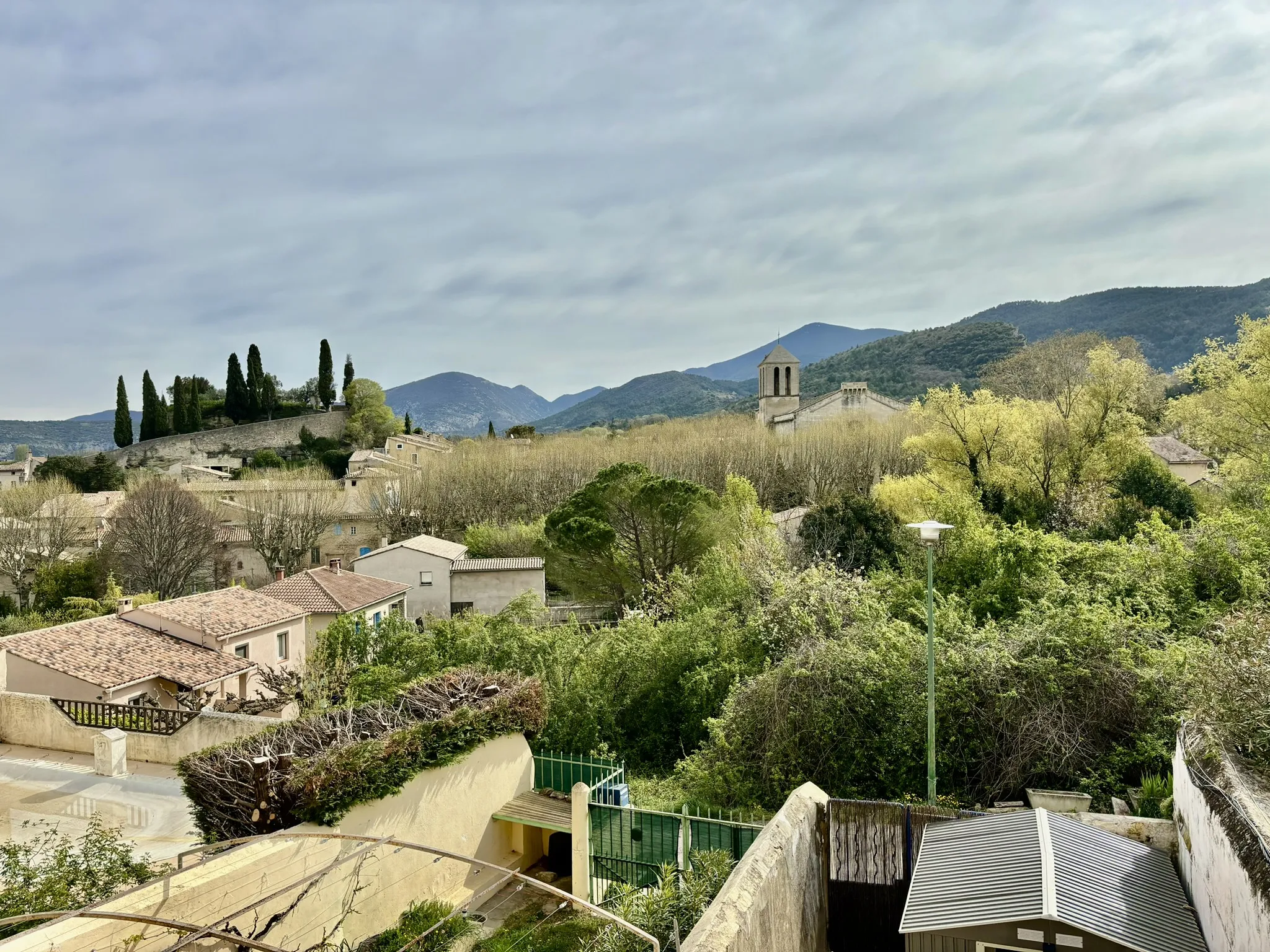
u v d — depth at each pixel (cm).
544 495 5988
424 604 4153
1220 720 783
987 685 1371
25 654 2056
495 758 1305
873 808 934
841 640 1627
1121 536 2339
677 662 1980
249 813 977
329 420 10562
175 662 2273
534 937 1073
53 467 8056
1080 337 7050
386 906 1043
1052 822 819
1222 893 619
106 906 698
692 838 1153
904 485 3544
